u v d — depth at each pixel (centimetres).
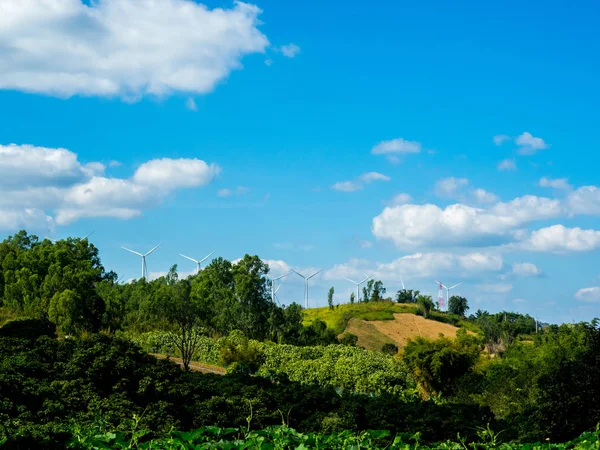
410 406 2428
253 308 6675
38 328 3127
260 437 959
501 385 3531
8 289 6159
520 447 1062
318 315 10506
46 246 7362
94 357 2350
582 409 2084
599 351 2173
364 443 1034
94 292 6062
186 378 2506
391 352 7031
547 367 3212
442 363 4494
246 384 2695
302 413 2430
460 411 2455
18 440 1055
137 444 967
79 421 1814
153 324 6191
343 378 4428
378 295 11338
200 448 919
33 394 1859
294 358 5109
